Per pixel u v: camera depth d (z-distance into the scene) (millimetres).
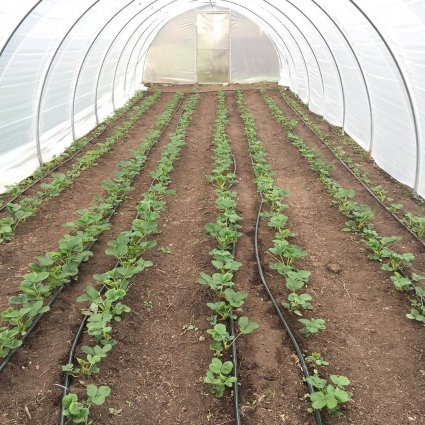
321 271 3479
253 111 9391
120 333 2746
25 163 5473
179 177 5559
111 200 4402
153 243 3389
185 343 2736
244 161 6156
